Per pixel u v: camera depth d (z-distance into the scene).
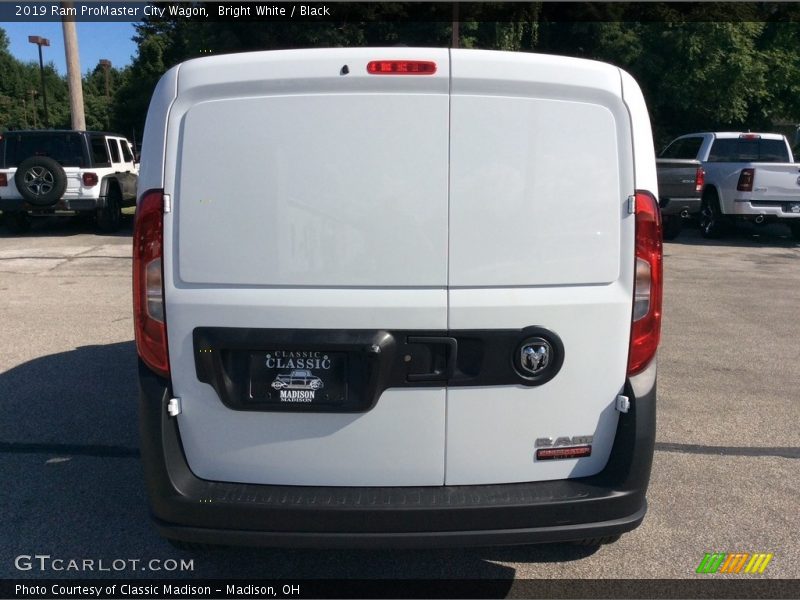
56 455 4.42
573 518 2.79
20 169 12.83
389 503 2.73
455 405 2.80
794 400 5.55
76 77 16.58
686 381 5.96
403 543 2.71
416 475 2.85
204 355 2.75
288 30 12.86
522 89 2.68
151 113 2.72
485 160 2.69
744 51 18.77
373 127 2.66
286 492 2.80
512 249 2.73
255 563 3.43
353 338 2.73
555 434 2.87
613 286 2.81
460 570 3.39
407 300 2.72
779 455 4.61
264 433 2.81
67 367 5.98
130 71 30.22
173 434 2.82
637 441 2.86
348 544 2.71
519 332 2.77
